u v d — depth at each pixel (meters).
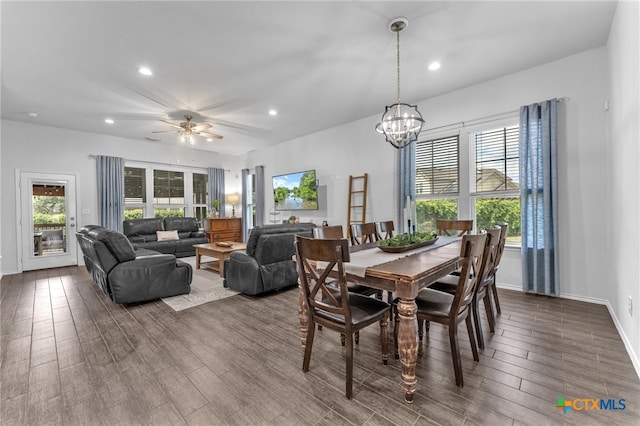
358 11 2.38
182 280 3.51
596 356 2.00
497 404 1.54
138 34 2.64
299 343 2.28
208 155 7.88
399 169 4.53
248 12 2.37
